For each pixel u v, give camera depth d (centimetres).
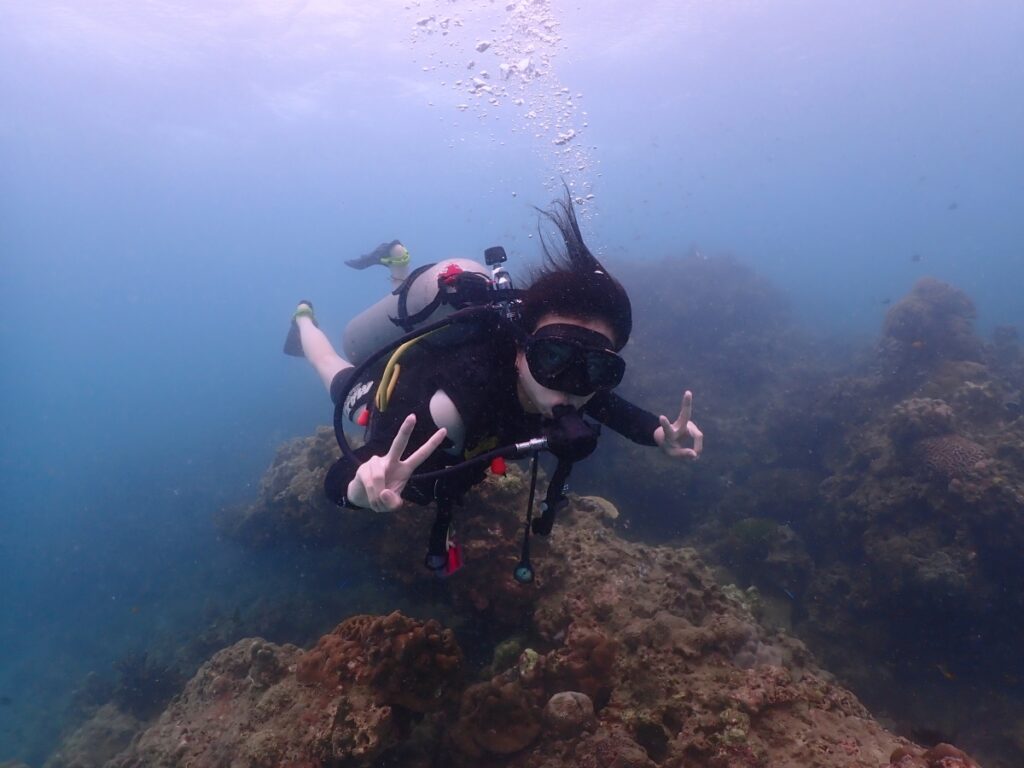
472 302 317
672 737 339
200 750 372
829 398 1295
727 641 380
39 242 7925
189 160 4653
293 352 591
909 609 795
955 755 261
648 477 1108
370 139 4091
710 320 2047
